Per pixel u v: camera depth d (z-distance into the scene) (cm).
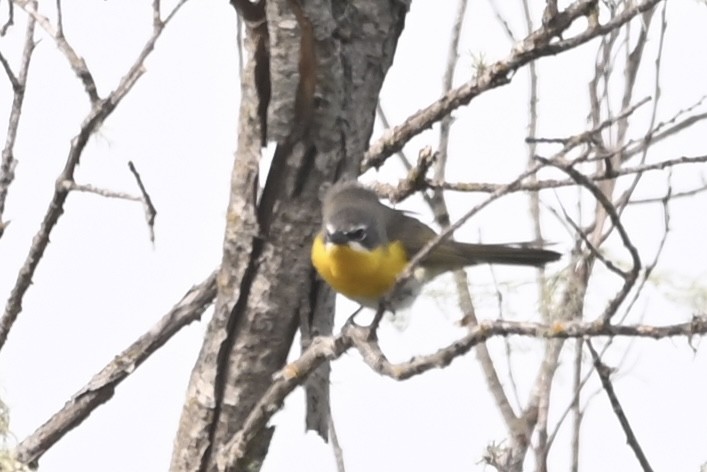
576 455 1010
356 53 1017
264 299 1038
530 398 1059
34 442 1145
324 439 1080
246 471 1033
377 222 1105
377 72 1036
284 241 1030
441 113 1105
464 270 1183
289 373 954
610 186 1070
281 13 970
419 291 1146
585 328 747
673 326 738
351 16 1012
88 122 991
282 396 972
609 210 716
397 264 1101
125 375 1154
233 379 1050
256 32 993
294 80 988
